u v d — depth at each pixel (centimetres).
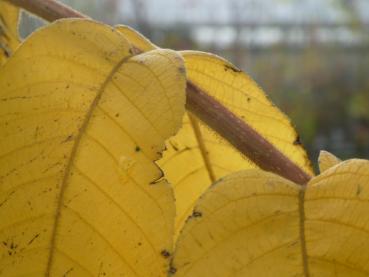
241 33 366
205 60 43
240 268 33
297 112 336
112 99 36
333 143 337
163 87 35
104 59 36
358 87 350
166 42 344
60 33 37
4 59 45
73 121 36
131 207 34
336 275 33
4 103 36
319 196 34
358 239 33
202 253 33
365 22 369
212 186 34
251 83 44
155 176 35
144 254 34
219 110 37
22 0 39
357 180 34
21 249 34
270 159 36
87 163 35
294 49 364
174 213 34
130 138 35
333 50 360
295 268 33
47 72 36
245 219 34
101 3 318
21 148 35
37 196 35
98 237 34
